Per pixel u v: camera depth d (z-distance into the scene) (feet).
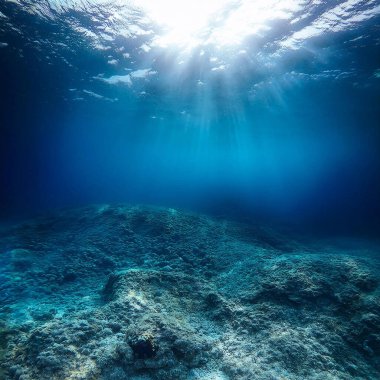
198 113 60.64
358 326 13.56
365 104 51.01
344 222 51.80
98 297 17.94
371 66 36.96
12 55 35.45
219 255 24.68
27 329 13.65
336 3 28.07
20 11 28.78
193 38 34.58
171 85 44.06
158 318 13.15
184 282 18.17
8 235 29.68
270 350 12.03
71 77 41.81
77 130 83.82
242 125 73.56
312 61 36.29
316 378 10.61
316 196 101.96
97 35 33.68
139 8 31.71
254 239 30.86
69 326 12.54
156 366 10.62
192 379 10.51
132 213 33.55
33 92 47.73
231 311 15.16
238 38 33.86
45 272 22.36
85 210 36.88
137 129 81.71
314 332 13.24
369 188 106.22
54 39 33.19
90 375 9.96
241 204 66.90
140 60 37.68
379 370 11.51
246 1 29.71
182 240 28.40
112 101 52.03
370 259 21.76
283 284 16.70
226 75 40.32
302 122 68.54
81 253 25.63
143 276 17.74
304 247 30.78
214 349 12.16
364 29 30.04
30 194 83.41
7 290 19.11
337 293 15.75
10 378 10.03
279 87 44.34
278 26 31.81
